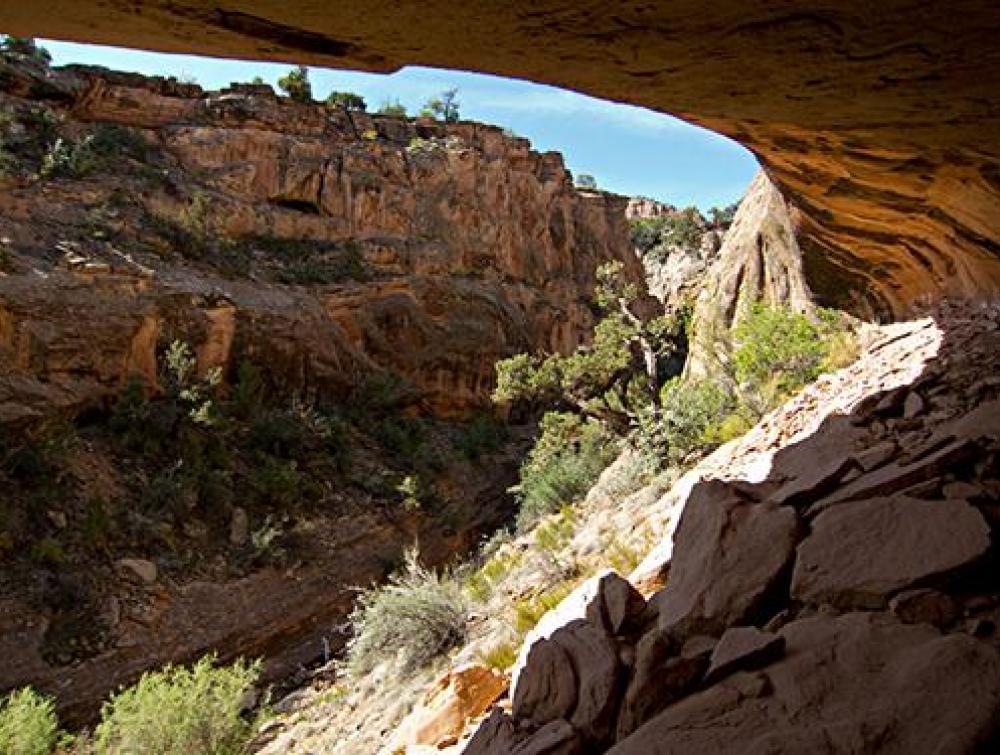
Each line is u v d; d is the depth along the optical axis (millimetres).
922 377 5180
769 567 3330
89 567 14672
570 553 7793
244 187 34250
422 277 35594
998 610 2707
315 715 7609
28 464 15914
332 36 2990
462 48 3027
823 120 3768
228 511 18531
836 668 2615
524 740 3207
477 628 7211
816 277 9477
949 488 3410
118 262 22188
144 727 6586
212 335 23172
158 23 2973
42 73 31969
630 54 2963
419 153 42375
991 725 2121
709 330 14992
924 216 5688
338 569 18516
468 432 32500
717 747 2441
